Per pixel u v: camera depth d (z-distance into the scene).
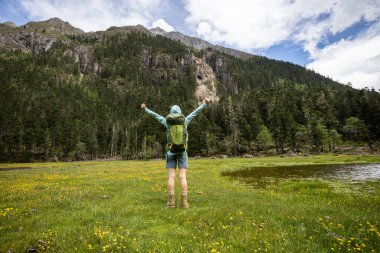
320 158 79.50
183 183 9.39
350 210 9.46
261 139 138.75
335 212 8.88
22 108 181.88
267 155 131.25
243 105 187.38
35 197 12.22
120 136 173.00
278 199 12.80
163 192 13.59
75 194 12.64
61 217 7.97
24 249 5.29
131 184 17.67
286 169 44.72
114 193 13.02
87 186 16.48
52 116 179.50
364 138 138.62
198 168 46.50
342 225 6.77
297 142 140.75
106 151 173.38
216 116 170.75
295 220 7.44
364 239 5.46
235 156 131.50
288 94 192.25
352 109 159.25
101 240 5.66
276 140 139.88
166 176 25.31
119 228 6.63
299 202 11.89
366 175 30.59
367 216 7.90
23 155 142.38
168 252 5.08
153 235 6.15
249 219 7.64
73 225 7.21
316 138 126.25
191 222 7.27
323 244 5.39
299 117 169.00
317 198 13.34
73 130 163.38
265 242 5.50
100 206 9.66
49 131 157.00
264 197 13.23
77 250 5.21
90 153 164.75
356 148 127.25
